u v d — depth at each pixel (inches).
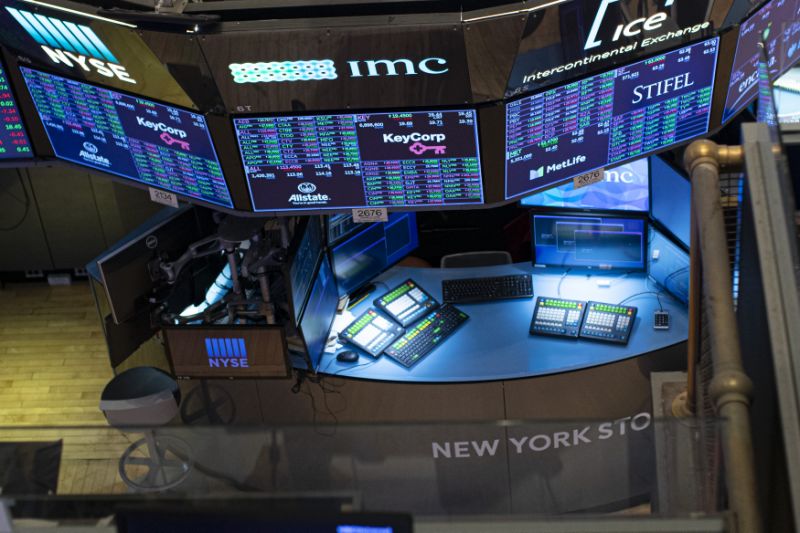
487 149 167.9
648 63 167.2
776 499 90.6
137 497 90.0
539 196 219.9
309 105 163.0
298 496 83.7
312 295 200.5
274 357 197.8
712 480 99.2
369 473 124.8
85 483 126.3
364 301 224.5
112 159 187.3
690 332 127.6
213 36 152.5
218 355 199.0
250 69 157.2
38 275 285.7
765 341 90.9
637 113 174.9
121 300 193.3
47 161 195.6
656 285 221.0
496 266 232.4
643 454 155.3
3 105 185.6
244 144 169.5
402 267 235.6
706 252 100.1
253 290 205.3
